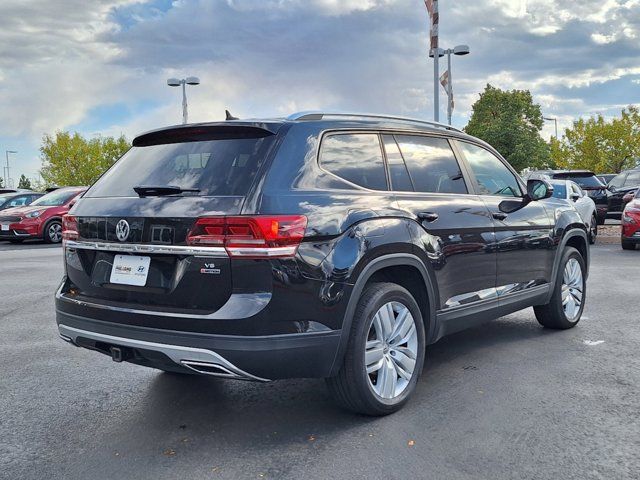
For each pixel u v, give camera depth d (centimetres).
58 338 606
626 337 576
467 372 474
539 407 398
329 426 374
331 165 378
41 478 314
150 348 341
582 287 623
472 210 466
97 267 379
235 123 367
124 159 415
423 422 377
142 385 460
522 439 350
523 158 4709
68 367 507
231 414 398
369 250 365
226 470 320
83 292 388
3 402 425
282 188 340
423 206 420
